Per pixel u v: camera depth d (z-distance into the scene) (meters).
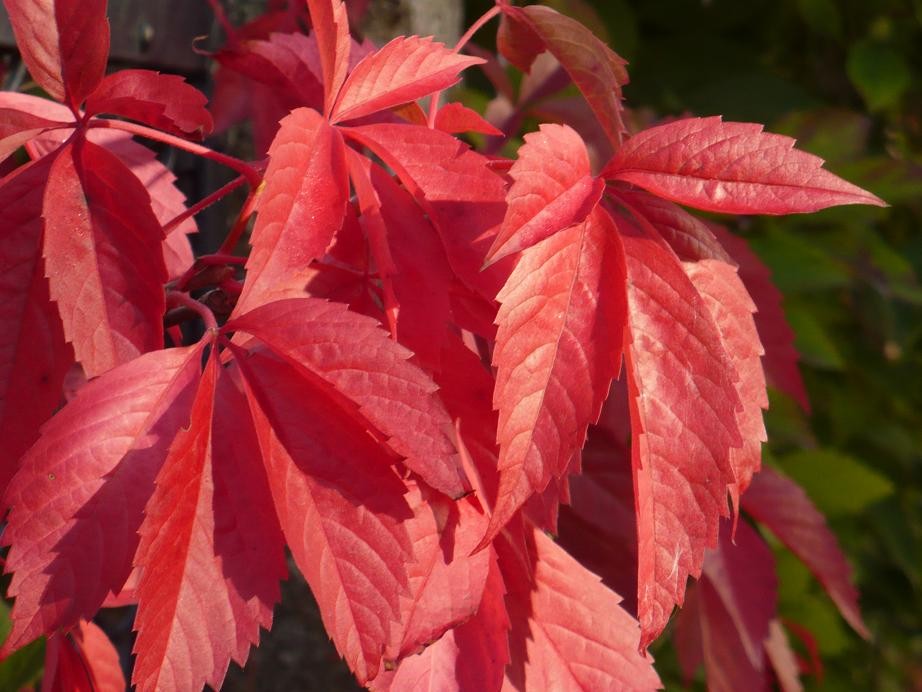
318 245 0.31
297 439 0.30
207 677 0.29
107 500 0.30
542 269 0.30
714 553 0.54
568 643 0.36
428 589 0.32
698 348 0.30
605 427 0.50
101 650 0.43
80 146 0.34
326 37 0.33
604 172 0.32
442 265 0.33
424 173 0.33
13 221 0.34
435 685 0.33
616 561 0.50
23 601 0.29
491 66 0.64
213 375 0.31
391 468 0.30
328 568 0.29
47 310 0.34
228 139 0.68
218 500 0.30
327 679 0.64
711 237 0.33
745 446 0.33
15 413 0.33
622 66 0.38
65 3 0.34
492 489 0.33
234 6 0.69
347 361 0.30
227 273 0.37
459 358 0.33
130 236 0.34
